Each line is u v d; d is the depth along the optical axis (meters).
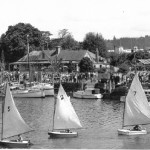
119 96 142.38
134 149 71.12
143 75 148.00
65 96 80.75
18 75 178.62
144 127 89.56
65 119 80.31
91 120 98.81
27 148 71.50
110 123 94.69
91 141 76.38
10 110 73.75
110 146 73.44
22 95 151.88
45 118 102.00
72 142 76.06
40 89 152.62
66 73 179.88
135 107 82.88
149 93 131.25
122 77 155.38
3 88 155.88
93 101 138.50
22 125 74.69
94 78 164.00
